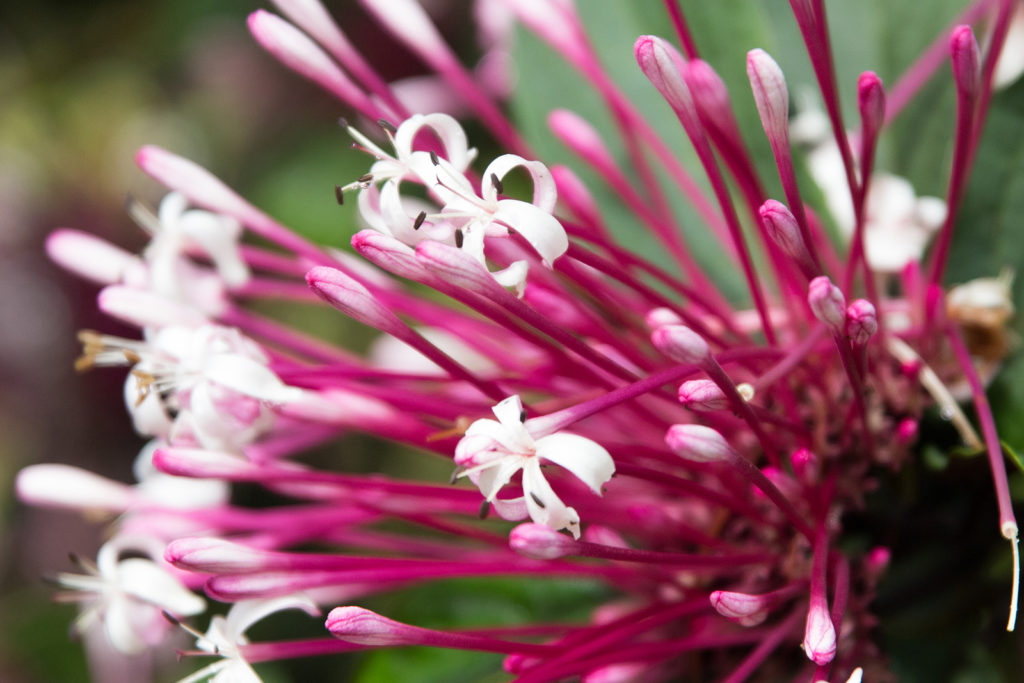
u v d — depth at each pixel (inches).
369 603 15.2
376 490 12.9
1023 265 14.1
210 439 12.7
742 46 14.5
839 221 14.7
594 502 13.2
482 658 14.9
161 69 24.0
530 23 14.4
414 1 14.4
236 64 23.4
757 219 13.2
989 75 13.1
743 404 12.3
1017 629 13.6
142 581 13.2
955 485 13.5
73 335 22.0
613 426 13.7
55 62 23.5
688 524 13.5
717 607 12.3
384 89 13.9
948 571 13.6
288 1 13.8
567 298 13.1
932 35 14.9
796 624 13.1
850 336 12.3
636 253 15.0
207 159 23.2
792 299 13.5
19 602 20.8
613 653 12.7
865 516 13.5
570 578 14.9
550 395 14.2
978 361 13.7
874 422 13.3
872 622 13.2
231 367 12.6
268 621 17.5
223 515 13.6
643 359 13.2
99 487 14.0
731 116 12.9
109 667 18.2
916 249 14.1
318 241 19.3
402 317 15.5
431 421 13.6
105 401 21.8
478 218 12.1
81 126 23.7
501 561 13.1
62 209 23.2
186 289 13.8
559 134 14.2
